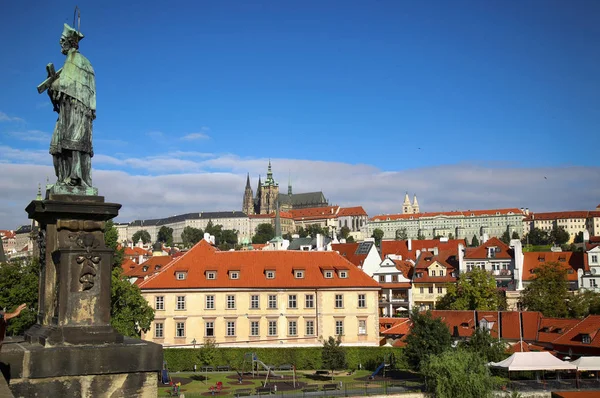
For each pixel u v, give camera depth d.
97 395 16.69
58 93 18.78
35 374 16.02
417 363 72.62
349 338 88.88
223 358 82.44
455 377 56.56
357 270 92.69
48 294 18.34
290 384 70.12
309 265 92.69
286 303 88.56
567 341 77.19
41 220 18.80
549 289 101.50
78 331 17.33
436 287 124.88
